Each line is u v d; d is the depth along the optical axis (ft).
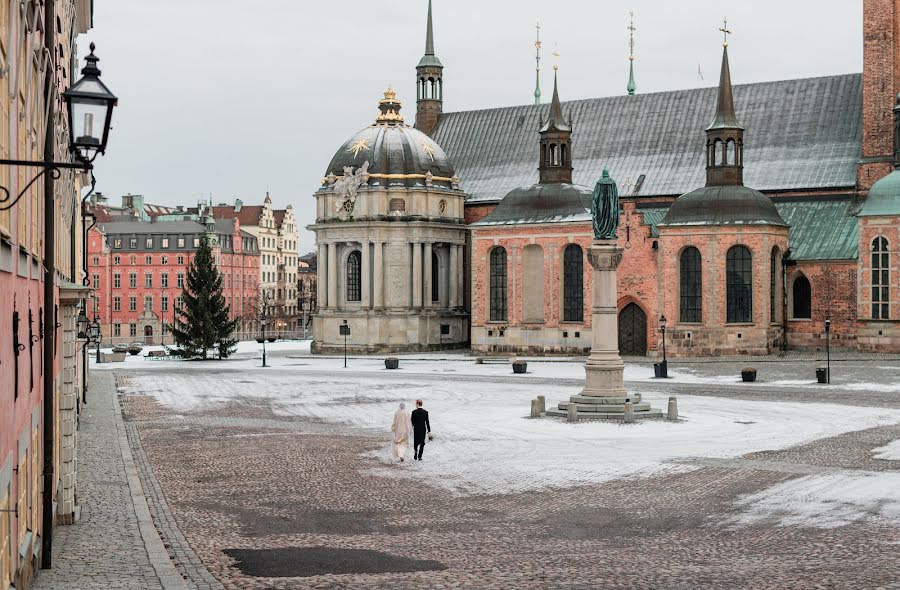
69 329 96.58
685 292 349.00
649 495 113.80
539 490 117.60
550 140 383.45
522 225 377.50
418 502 111.04
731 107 351.67
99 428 171.42
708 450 145.69
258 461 138.82
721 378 267.80
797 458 137.90
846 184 362.74
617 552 86.94
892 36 353.10
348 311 410.72
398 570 80.18
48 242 78.64
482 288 387.34
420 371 309.42
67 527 94.43
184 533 94.99
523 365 295.07
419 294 405.39
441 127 464.65
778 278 349.00
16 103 51.55
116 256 651.25
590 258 185.57
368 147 412.57
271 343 549.54
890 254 331.98
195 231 649.61
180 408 208.23
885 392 228.63
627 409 175.83
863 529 94.99
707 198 346.54
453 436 161.79
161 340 578.25
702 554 85.81
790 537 92.17
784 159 379.14
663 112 415.03
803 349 352.90
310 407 208.85
